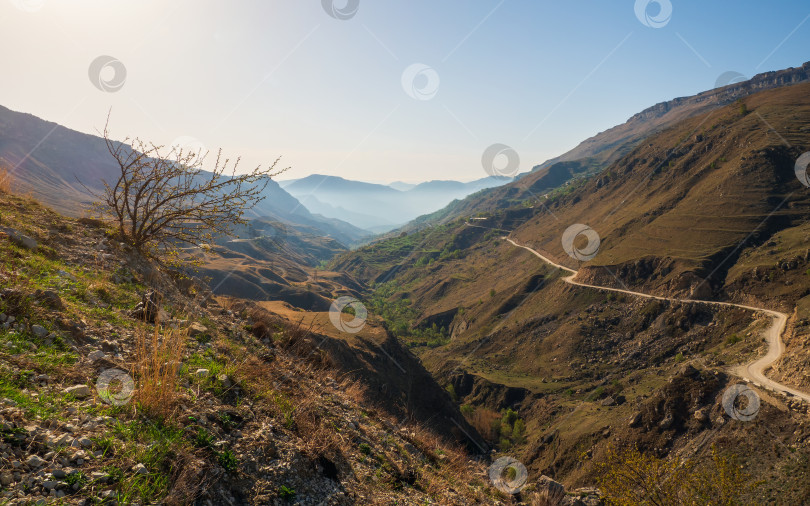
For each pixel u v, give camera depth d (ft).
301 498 14.57
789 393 154.10
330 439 19.08
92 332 18.10
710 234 349.82
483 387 313.53
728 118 562.66
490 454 135.44
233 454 14.12
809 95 538.47
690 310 294.25
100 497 10.17
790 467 123.34
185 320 24.76
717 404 170.71
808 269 257.75
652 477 58.29
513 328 393.09
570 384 291.17
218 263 440.86
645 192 538.88
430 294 635.25
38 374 13.65
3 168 34.81
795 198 348.18
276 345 32.12
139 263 30.07
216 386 17.93
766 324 235.61
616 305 349.20
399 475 21.58
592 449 199.21
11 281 18.17
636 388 250.57
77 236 29.35
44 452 10.64
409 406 114.52
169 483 11.66
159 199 31.71
